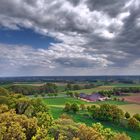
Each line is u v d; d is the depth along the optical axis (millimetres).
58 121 49469
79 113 142250
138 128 113000
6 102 92500
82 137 42906
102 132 55812
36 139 42969
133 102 195625
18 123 45906
